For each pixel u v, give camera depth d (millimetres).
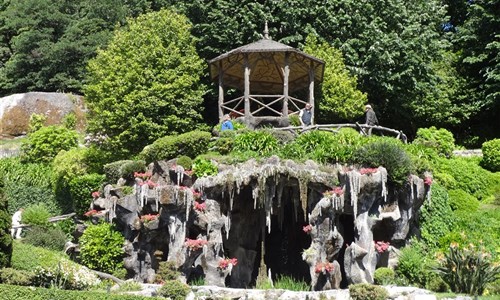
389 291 16266
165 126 25406
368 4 31750
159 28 27844
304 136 20875
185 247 18672
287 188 20359
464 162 26469
